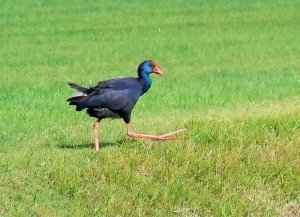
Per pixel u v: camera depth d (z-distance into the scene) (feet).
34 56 91.61
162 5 136.67
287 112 56.24
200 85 71.10
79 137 51.29
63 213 40.37
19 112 58.70
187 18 122.93
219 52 93.04
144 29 112.88
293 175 45.42
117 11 130.11
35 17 123.95
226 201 42.42
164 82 73.00
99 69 82.48
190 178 44.62
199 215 41.45
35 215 39.93
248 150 47.93
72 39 104.78
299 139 49.73
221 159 46.29
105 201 41.68
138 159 45.75
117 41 102.83
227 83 71.92
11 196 41.37
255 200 43.04
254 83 71.92
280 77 75.46
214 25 116.06
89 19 122.01
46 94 66.80
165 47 97.55
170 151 46.91
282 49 94.73
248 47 96.58
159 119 55.36
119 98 45.78
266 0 142.20
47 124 55.26
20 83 73.61
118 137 50.80
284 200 43.45
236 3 138.82
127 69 82.28
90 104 45.60
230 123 51.96
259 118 53.21
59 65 85.40
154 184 43.47
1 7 134.00
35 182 43.24
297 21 119.14
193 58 89.15
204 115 56.29
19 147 48.88
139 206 41.32
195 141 48.93
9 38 105.60
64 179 43.06
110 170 44.32
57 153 46.98
